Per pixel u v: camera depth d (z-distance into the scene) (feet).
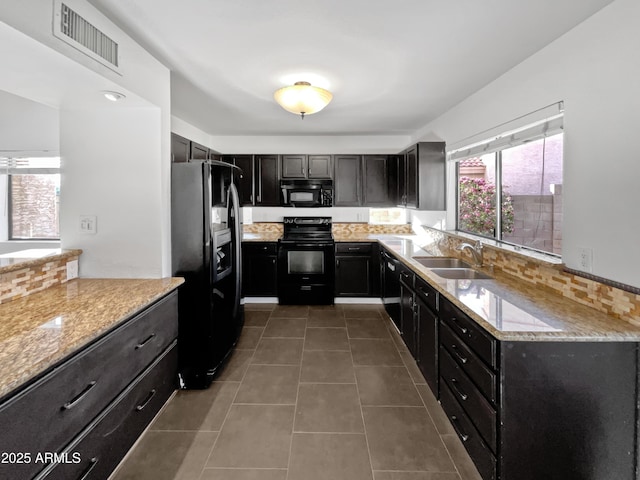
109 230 7.68
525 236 8.29
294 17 5.71
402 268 10.69
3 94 11.56
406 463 5.92
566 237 6.22
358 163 15.47
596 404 4.74
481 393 5.28
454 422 6.45
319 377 8.82
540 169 7.70
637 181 4.86
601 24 5.41
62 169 7.66
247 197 15.44
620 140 5.10
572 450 4.75
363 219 16.47
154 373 6.46
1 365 3.56
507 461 4.71
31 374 3.51
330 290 14.83
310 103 8.63
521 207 8.43
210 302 8.19
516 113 7.72
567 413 4.73
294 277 14.84
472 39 6.46
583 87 5.78
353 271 14.96
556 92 6.44
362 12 5.56
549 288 6.73
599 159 5.48
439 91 9.48
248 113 11.89
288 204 15.29
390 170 15.44
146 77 6.90
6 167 11.71
